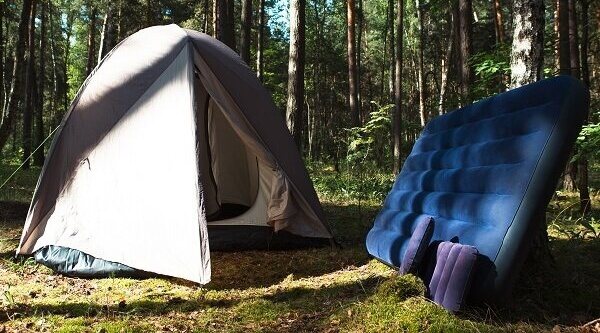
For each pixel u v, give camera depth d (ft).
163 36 20.13
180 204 17.07
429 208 15.33
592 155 19.94
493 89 22.94
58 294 15.70
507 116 13.38
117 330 12.10
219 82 19.79
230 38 51.37
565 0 30.68
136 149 18.49
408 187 17.80
